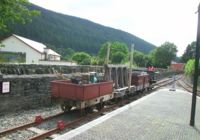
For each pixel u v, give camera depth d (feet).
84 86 43.45
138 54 384.68
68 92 45.27
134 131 33.32
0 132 31.32
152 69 121.19
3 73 47.57
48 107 55.26
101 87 50.62
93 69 85.76
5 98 45.60
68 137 28.89
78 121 40.98
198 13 38.91
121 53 333.21
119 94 61.62
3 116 43.19
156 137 31.24
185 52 437.58
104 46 349.61
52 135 32.19
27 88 50.65
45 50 213.87
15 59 186.91
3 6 43.98
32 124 36.91
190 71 179.42
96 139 28.76
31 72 54.54
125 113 45.01
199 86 145.28
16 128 33.81
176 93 88.48
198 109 56.85
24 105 50.19
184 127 37.60
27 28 516.73
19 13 47.24
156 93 84.43
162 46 412.98
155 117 43.39
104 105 56.85
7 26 48.52
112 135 30.73
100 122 37.01
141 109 50.24
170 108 54.08
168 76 278.05
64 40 625.41
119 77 65.98
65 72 67.62
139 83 81.61
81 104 44.16
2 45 54.65
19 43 202.80
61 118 43.50
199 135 33.50
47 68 59.72
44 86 55.47
